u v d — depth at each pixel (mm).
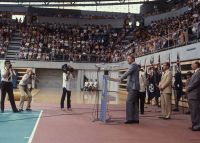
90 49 33125
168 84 11383
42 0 38094
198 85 9000
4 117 11039
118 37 35438
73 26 37875
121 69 27469
